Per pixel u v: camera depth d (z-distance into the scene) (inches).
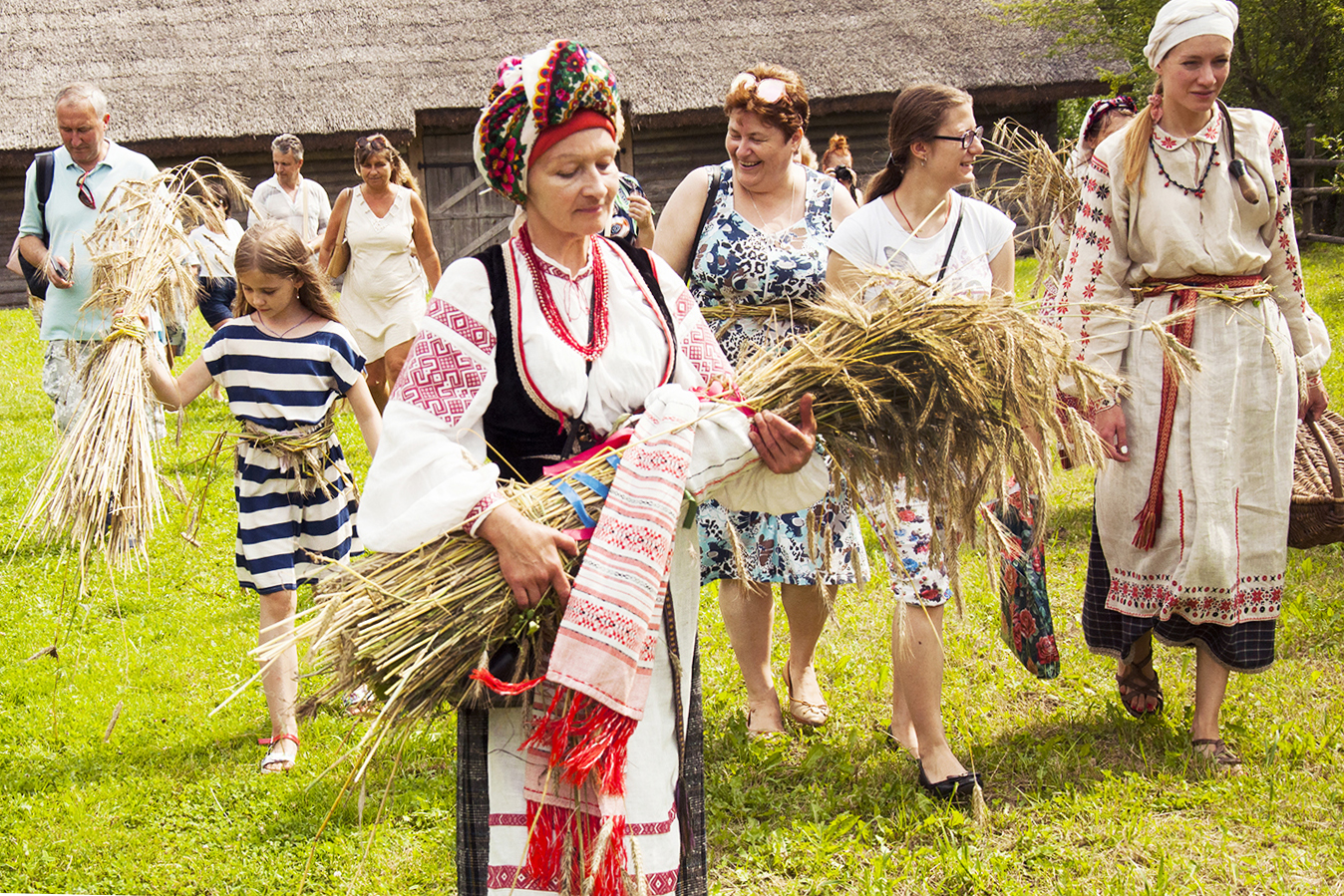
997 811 129.9
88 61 725.9
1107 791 131.1
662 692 83.1
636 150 698.2
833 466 94.9
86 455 131.5
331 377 152.9
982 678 162.2
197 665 176.1
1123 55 690.2
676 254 149.9
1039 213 189.2
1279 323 139.4
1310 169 646.5
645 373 86.0
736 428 84.8
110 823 134.8
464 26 739.4
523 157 79.9
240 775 144.2
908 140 133.1
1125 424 139.5
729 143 145.7
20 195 701.9
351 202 276.7
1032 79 677.3
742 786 138.6
